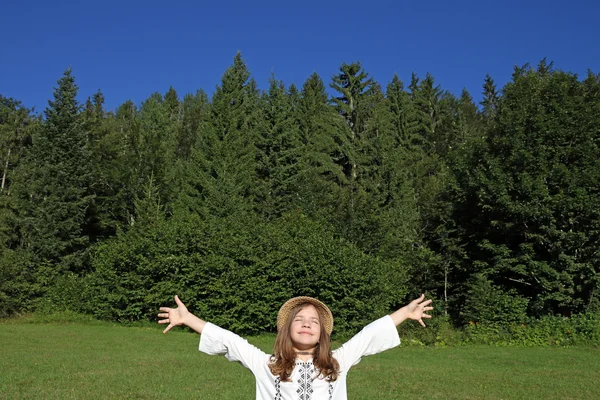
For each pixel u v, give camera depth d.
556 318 23.09
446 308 30.17
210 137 41.22
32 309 29.14
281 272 24.11
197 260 25.56
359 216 30.55
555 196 25.45
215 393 10.03
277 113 43.78
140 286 26.12
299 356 3.36
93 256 36.62
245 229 26.69
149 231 28.27
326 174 45.00
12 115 44.72
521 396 10.38
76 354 15.06
